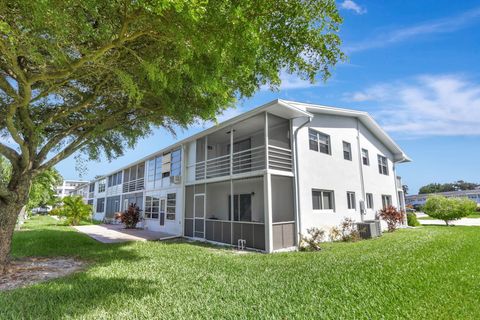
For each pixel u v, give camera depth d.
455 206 19.33
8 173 16.77
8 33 3.33
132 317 3.96
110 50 4.92
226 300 4.63
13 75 5.55
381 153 18.22
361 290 5.01
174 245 11.20
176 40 3.75
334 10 4.03
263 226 9.93
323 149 13.22
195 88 5.76
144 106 7.71
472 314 3.89
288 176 10.96
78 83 6.93
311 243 10.06
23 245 11.25
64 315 4.03
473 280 5.49
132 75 5.61
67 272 6.87
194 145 15.02
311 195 11.71
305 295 4.80
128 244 11.56
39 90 7.14
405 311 4.01
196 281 5.77
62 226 21.61
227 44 3.67
